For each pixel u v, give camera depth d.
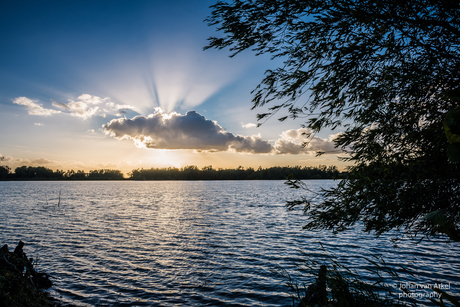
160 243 20.27
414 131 3.18
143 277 13.45
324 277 4.03
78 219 32.16
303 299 4.38
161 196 80.44
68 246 19.22
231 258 16.41
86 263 15.46
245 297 11.21
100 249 18.48
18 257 11.28
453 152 1.75
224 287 12.21
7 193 88.69
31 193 90.25
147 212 39.72
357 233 21.97
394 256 15.81
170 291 11.88
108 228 26.36
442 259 15.10
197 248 18.78
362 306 3.54
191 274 13.85
